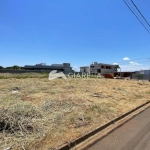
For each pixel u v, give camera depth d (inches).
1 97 230.2
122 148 112.8
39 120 147.4
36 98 241.9
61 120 154.3
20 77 637.3
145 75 1424.7
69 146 110.5
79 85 450.6
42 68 1712.6
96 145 116.8
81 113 179.2
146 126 159.8
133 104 256.1
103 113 189.3
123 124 165.2
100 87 439.5
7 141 108.1
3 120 127.8
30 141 110.4
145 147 115.0
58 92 308.8
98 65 2037.4
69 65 1770.4
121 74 1835.6
